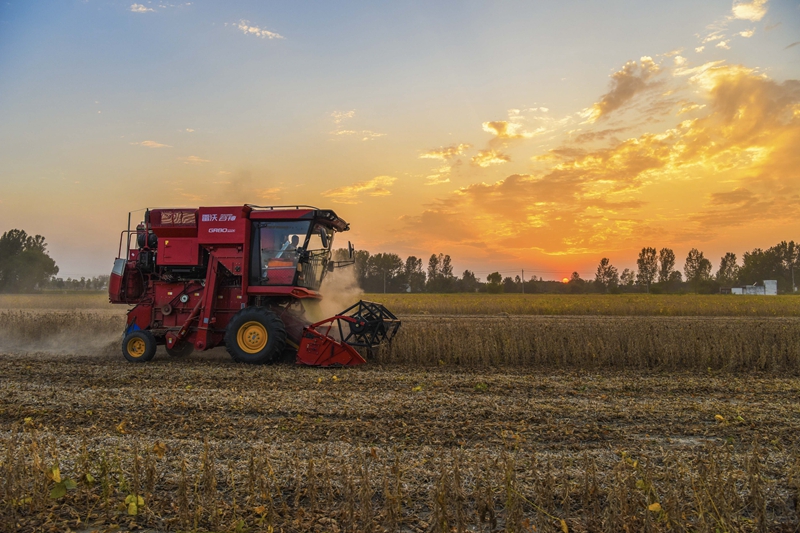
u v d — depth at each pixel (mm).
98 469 4980
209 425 6418
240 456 5359
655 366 11547
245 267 11914
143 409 7180
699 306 34656
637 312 32094
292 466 5035
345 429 6273
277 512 4207
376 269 90375
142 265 12586
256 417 6867
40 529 4004
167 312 12336
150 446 5625
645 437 6152
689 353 11680
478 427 6414
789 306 36250
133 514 4070
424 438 5980
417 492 4559
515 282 95938
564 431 6270
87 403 7461
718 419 6781
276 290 11867
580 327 16312
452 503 4254
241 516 4145
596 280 110312
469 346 11922
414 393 8289
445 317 26891
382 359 11922
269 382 9195
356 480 4668
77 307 33938
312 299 12805
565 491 4184
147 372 10164
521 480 4773
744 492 4586
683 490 4402
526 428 6398
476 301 39562
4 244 64750
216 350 13594
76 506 4355
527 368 11266
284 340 11492
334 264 13711
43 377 9641
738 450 5691
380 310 12047
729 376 10336
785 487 4719
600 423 6723
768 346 11852
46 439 5660
